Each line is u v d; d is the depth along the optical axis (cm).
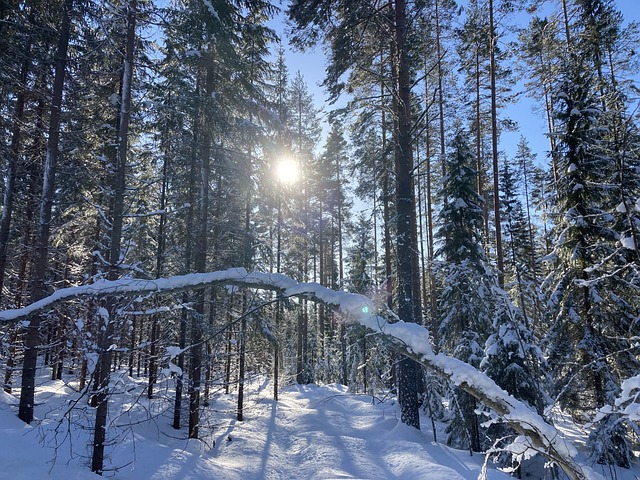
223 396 2122
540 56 1794
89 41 952
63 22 1093
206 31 1178
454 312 1345
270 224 1922
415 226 1664
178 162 1254
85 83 1127
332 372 3553
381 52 1334
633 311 1057
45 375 2122
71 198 1315
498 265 1541
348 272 3269
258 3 1264
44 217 1077
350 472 940
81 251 1408
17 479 561
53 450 723
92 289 434
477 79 1902
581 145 1118
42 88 1194
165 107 909
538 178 2030
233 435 1309
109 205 1296
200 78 1356
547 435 296
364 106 1335
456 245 1361
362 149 1869
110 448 854
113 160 1255
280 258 2197
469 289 1243
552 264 1344
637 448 1159
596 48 1437
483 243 1452
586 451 1052
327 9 1103
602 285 1105
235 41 1295
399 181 1180
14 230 1502
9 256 1292
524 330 1088
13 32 1091
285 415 1675
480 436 1102
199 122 1204
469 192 1398
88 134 1288
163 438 1162
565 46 1605
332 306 374
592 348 1071
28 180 1489
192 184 1376
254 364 1778
